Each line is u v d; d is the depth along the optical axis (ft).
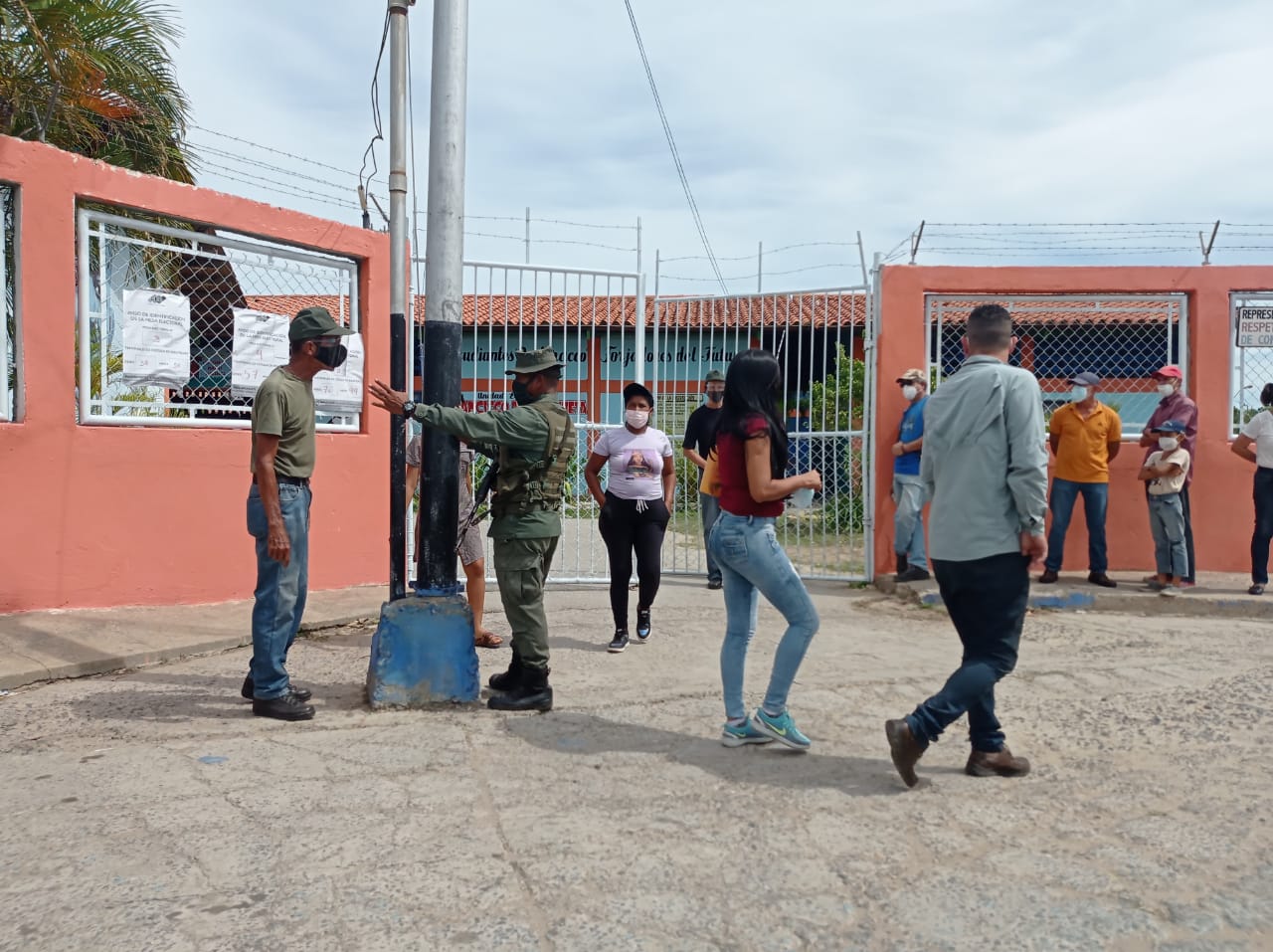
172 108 32.12
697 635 22.36
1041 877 10.06
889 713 16.01
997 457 12.64
